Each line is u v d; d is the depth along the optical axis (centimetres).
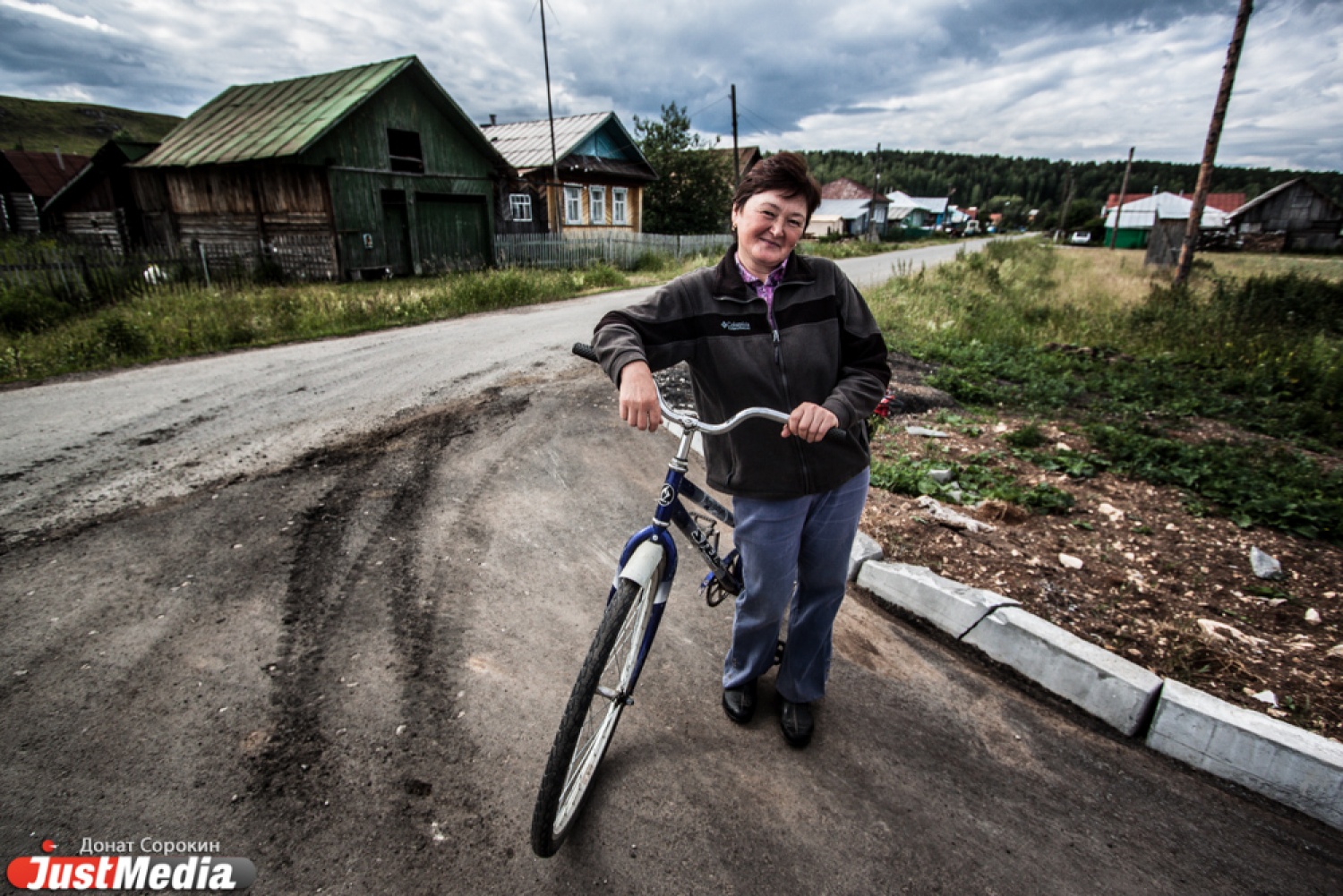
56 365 690
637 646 204
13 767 200
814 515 208
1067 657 257
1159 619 296
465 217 1861
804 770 221
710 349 191
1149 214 5188
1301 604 309
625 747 227
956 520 381
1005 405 667
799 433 171
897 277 1688
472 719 232
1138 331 1032
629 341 178
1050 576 328
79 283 1068
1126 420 615
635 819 198
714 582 253
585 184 2441
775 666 276
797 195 177
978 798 213
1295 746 211
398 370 705
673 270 2162
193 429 498
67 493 383
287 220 1547
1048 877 187
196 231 1734
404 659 260
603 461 476
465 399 602
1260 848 199
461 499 403
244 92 1802
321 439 488
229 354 780
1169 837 201
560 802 170
